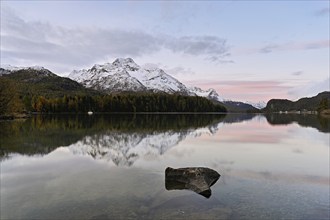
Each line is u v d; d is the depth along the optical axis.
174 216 12.29
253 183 17.62
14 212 12.84
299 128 65.31
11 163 24.12
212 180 17.89
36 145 34.16
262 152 30.27
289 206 13.51
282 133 52.72
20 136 43.16
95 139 40.06
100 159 26.06
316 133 52.38
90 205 13.70
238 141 39.81
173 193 15.60
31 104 158.25
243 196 15.02
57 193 15.73
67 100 175.88
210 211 12.82
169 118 116.19
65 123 73.44
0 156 27.25
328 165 23.44
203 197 14.86
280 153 29.64
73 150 30.83
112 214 12.52
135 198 14.77
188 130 57.53
